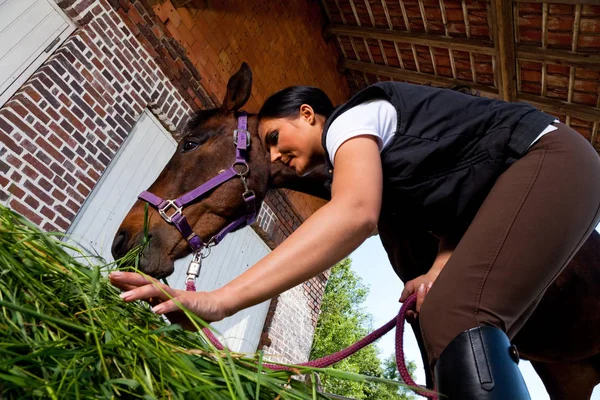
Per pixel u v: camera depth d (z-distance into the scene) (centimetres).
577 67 394
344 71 604
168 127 391
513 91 451
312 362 92
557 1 362
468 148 100
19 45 292
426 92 107
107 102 336
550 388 178
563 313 150
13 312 58
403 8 474
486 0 406
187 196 175
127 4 351
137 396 59
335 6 541
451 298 86
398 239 161
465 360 79
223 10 436
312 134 117
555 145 95
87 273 79
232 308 77
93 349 60
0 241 68
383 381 77
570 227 89
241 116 191
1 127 276
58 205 304
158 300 77
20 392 49
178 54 395
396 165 100
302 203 549
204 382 67
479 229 91
